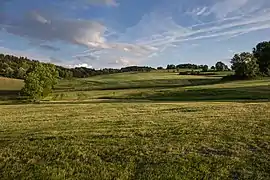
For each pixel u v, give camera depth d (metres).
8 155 11.75
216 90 65.94
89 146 12.41
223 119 17.66
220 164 10.00
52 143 13.10
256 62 115.69
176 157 10.68
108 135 14.35
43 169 10.11
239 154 10.88
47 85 67.81
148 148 11.80
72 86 100.69
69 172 9.84
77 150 11.88
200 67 196.12
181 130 14.80
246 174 9.23
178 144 12.22
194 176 9.19
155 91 72.62
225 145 11.92
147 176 9.25
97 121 19.67
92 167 10.18
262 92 57.22
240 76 103.50
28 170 10.10
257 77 103.25
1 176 9.70
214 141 12.52
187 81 111.69
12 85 101.19
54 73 70.38
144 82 111.50
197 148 11.67
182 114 21.53
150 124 17.11
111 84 106.12
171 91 70.31
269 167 9.70
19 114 29.72
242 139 12.67
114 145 12.48
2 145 13.36
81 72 170.25
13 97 71.38
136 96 66.44
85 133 15.05
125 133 14.70
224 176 9.16
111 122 18.75
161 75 140.75
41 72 67.19
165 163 10.19
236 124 15.79
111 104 40.62
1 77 117.50
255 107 24.12
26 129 17.48
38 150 12.12
